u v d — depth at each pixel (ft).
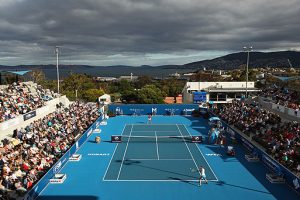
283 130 127.44
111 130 168.76
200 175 94.48
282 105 162.09
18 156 96.12
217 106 230.48
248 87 260.42
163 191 85.15
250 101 204.33
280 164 94.22
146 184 90.22
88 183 90.94
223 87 261.44
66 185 89.30
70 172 100.53
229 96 251.39
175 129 171.01
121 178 95.09
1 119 121.39
